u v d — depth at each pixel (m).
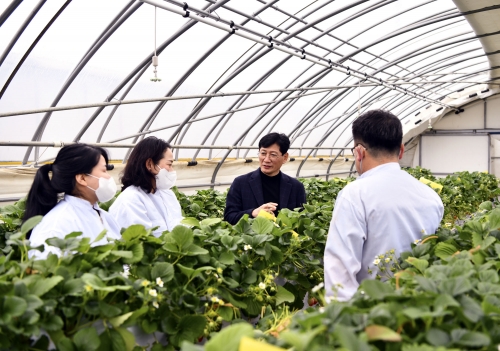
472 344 1.15
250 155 12.27
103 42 6.55
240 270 2.42
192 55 7.86
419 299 1.38
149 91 8.03
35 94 6.55
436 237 2.35
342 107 13.77
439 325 1.28
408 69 13.74
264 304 2.39
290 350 1.19
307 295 3.15
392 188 2.30
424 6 9.22
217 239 2.56
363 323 1.24
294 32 8.24
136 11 6.43
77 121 7.36
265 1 7.37
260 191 4.18
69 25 6.09
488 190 9.99
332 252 2.24
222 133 10.51
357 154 2.43
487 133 19.23
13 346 1.49
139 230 2.08
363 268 2.32
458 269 1.67
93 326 1.71
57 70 6.55
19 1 5.04
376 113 2.37
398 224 2.27
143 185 3.47
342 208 2.28
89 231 2.63
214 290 2.11
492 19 8.73
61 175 2.57
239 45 8.27
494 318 1.36
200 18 6.23
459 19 10.47
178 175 10.32
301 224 3.30
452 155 19.91
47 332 1.57
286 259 2.92
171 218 3.70
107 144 7.68
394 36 10.08
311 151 14.52
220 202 6.26
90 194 2.69
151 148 3.45
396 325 1.28
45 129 7.12
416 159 20.56
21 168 6.96
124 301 1.80
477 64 14.98
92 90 7.19
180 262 2.16
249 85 9.70
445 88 17.55
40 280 1.57
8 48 5.68
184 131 9.51
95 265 1.86
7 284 1.51
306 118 12.42
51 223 2.50
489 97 19.17
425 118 18.77
